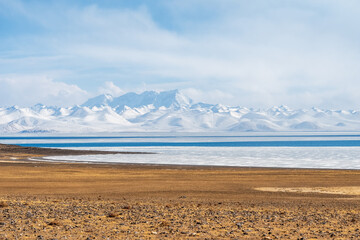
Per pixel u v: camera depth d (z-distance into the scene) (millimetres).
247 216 23797
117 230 18703
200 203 31516
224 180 55219
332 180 54969
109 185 49188
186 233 18031
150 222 21031
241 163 98438
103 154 135750
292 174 64750
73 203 29547
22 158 116062
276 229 19422
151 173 66812
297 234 18141
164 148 191750
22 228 18938
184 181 54000
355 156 123375
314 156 124750
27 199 33000
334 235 17875
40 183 51406
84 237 17047
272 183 51125
